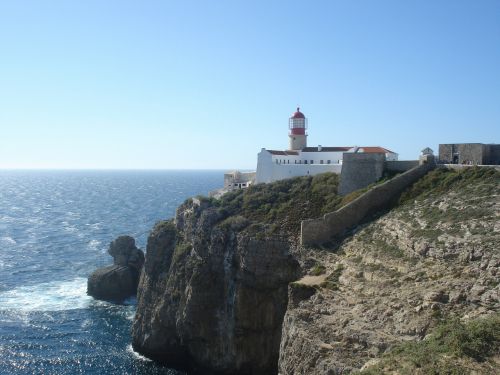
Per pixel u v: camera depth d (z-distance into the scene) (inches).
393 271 1563.7
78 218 7145.7
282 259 2117.4
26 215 7559.1
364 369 1140.5
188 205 2861.7
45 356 2369.6
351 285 1632.6
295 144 3619.6
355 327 1387.8
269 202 2576.3
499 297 1190.9
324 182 2630.4
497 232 1419.8
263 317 2139.5
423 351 1082.1
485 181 1871.3
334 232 2090.3
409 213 1872.5
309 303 1633.9
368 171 2445.9
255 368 2148.1
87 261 4224.9
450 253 1446.9
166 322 2445.9
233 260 2277.3
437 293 1300.4
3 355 2356.1
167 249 2790.4
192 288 2310.5
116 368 2295.8
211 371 2262.6
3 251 4594.0
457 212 1674.5
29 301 3166.8
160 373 2281.0
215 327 2279.8
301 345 1461.6
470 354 1021.2
